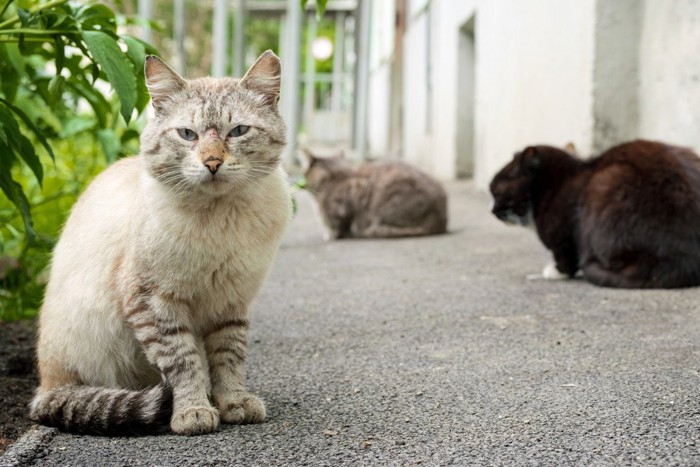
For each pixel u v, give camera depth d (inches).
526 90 118.5
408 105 246.4
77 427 57.3
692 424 55.8
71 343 59.7
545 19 108.9
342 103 392.8
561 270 83.3
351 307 77.2
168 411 57.1
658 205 78.0
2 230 79.0
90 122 80.5
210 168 57.0
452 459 53.8
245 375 64.2
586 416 57.0
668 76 91.2
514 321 72.0
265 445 55.6
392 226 108.9
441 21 186.2
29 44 66.1
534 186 84.3
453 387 61.0
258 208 58.7
